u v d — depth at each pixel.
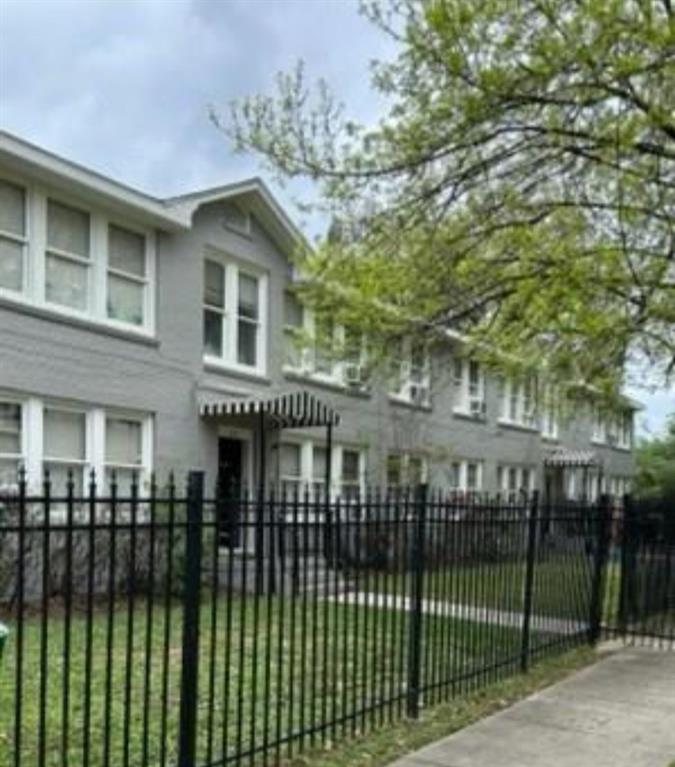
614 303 12.05
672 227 10.92
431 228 11.52
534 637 9.37
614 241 11.65
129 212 14.97
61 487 13.91
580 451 33.88
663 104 9.80
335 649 6.68
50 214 13.92
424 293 11.90
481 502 8.88
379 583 7.27
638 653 10.48
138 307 15.51
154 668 8.41
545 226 11.64
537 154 10.84
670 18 9.09
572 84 9.70
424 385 23.23
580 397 14.76
